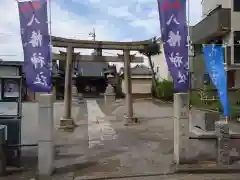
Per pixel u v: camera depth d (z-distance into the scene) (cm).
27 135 933
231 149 807
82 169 774
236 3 1511
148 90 3231
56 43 1388
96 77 3809
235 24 1503
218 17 1516
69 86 1453
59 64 3484
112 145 1058
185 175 727
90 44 1469
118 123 1559
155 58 3319
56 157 894
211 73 809
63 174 734
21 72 876
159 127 1422
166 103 2492
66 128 1405
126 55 1535
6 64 840
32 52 758
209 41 1753
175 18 771
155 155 908
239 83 1501
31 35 759
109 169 773
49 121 722
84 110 2069
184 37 773
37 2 758
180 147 796
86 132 1324
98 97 3334
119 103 2472
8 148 775
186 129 797
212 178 700
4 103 806
